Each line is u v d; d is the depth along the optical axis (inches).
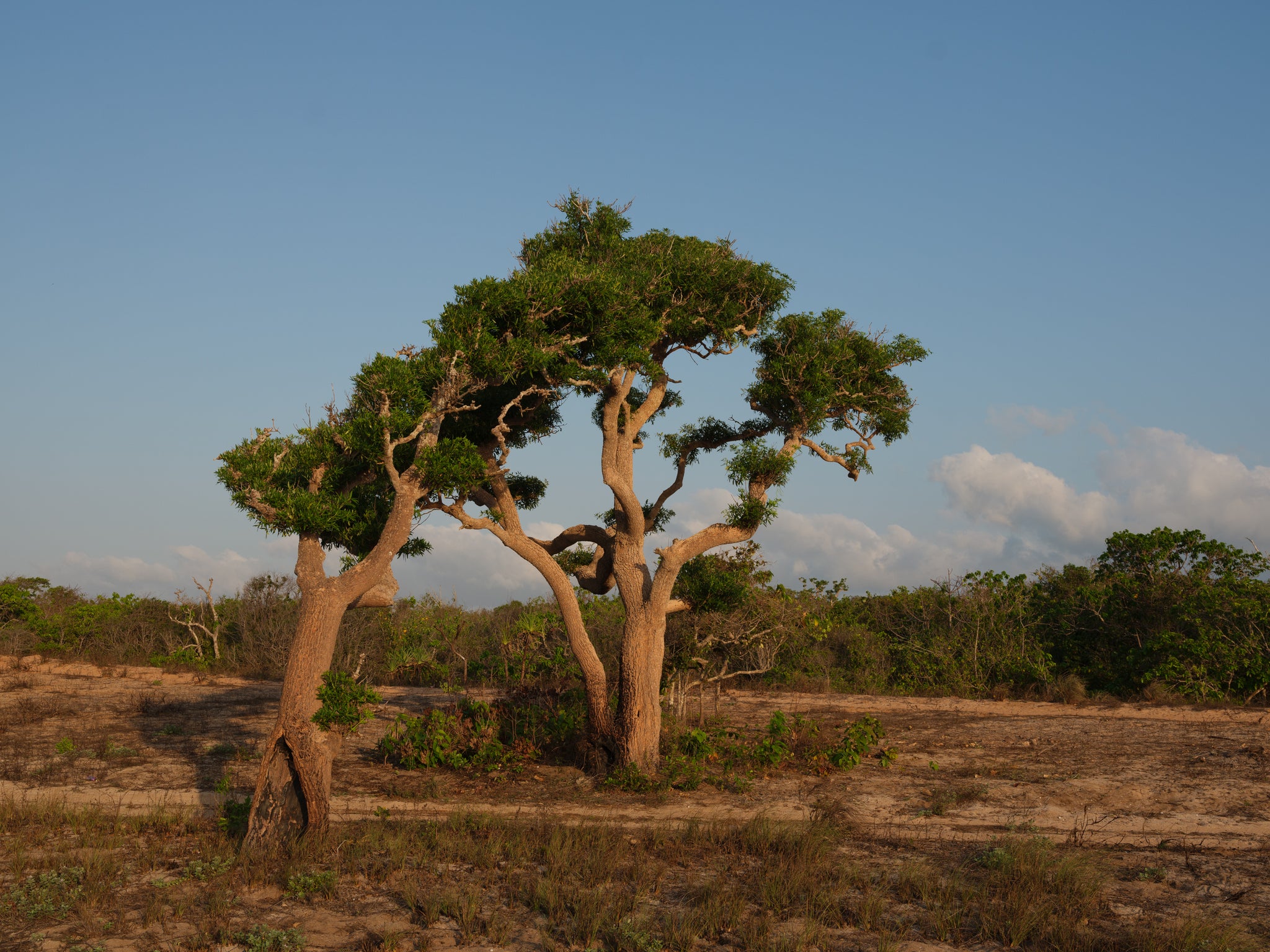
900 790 489.7
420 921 287.4
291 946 263.3
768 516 512.1
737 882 329.4
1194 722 732.7
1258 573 984.9
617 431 529.7
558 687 613.9
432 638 996.6
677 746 546.9
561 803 456.4
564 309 447.5
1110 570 1052.5
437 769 533.3
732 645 690.8
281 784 352.2
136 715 703.7
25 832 378.0
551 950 263.3
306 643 358.0
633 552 522.9
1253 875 337.7
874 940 273.4
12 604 1229.1
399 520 375.9
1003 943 270.2
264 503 368.2
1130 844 384.8
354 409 415.5
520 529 515.8
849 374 532.1
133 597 1224.8
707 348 535.8
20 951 259.8
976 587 1083.9
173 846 368.2
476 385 403.5
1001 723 735.7
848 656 1039.0
